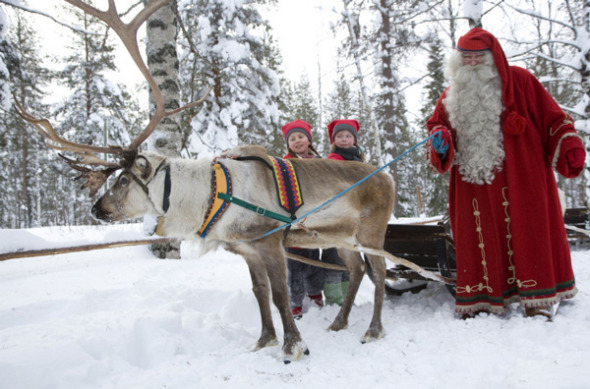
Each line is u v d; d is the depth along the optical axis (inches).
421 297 173.2
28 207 1055.6
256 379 102.8
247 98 522.0
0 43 347.3
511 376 87.0
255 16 518.3
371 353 118.6
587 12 353.4
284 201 128.0
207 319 146.2
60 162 760.3
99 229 430.0
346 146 175.0
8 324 139.7
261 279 129.0
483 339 112.8
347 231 139.8
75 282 191.8
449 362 101.7
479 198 136.3
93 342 113.2
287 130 177.6
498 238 133.1
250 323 159.6
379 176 148.9
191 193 127.0
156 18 254.1
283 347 117.3
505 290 134.0
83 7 124.2
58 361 101.6
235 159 132.8
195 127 484.1
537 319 120.6
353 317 159.0
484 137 133.3
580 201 933.2
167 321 129.6
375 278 140.7
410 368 102.3
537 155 131.8
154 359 115.3
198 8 485.4
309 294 176.2
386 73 617.9
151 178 128.4
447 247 151.0
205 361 113.2
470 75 135.9
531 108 135.0
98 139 677.3
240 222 124.0
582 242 289.9
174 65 258.5
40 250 210.4
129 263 237.6
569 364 86.1
